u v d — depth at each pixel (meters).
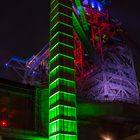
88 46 94.06
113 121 69.31
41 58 103.56
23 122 62.22
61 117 59.84
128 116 68.44
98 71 92.00
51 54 69.31
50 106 63.56
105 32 104.12
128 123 70.19
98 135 66.31
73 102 63.09
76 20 84.81
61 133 58.56
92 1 105.50
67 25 70.81
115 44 104.25
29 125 62.66
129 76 97.38
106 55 98.81
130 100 92.69
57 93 62.34
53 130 60.41
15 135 59.62
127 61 100.31
